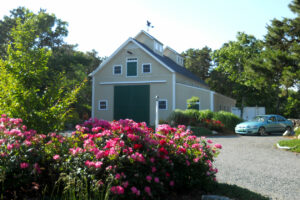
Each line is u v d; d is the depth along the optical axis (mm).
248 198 4480
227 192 4711
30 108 5625
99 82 25656
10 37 25469
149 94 23875
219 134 17500
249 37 29844
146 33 27594
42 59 6289
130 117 24266
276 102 39094
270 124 17531
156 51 28156
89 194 3684
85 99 31203
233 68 32469
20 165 3674
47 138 4680
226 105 32781
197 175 4586
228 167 7414
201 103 22875
